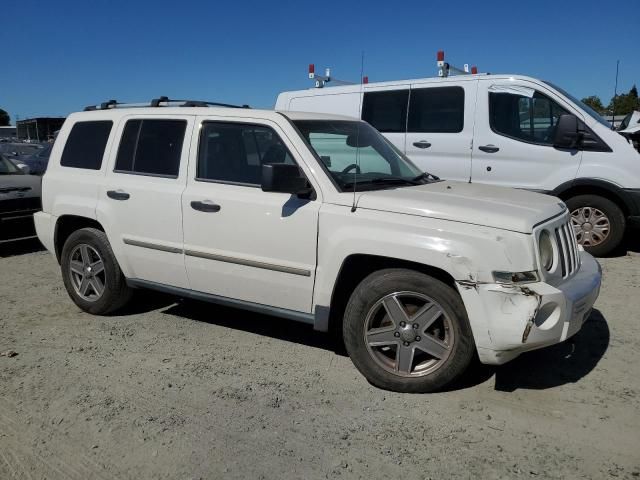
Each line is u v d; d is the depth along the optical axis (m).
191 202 4.60
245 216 4.33
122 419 3.57
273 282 4.28
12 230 8.31
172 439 3.34
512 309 3.43
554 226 3.82
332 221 3.97
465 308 3.59
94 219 5.24
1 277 7.09
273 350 4.66
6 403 3.79
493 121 7.90
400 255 3.70
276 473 3.02
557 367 4.23
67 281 5.60
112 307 5.42
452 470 3.04
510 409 3.64
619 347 4.58
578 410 3.62
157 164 4.94
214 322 5.33
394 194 4.02
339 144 4.58
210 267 4.58
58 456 3.20
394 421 3.52
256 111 4.61
